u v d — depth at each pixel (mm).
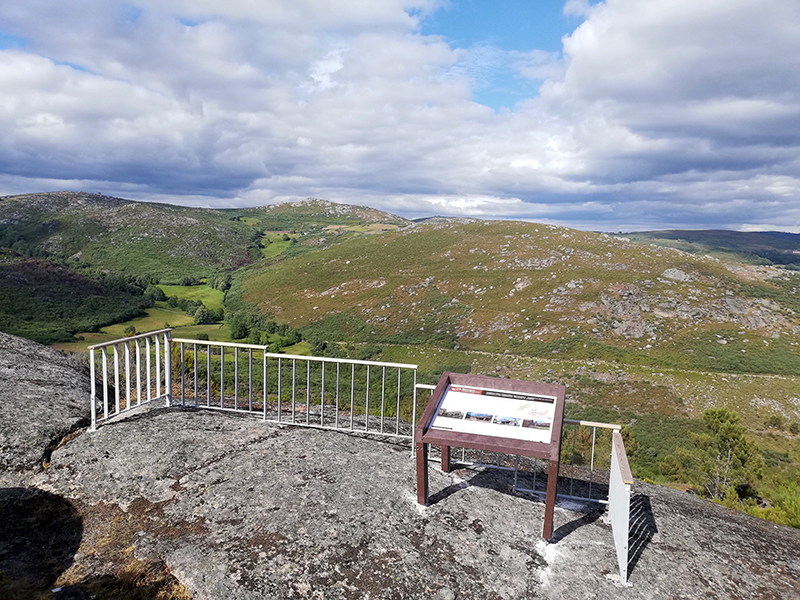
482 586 3875
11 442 5359
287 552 4031
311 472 5340
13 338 9562
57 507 4629
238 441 5977
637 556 4473
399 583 3797
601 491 6039
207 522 4414
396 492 5121
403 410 23844
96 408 6742
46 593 3479
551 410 4863
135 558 3951
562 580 4031
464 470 5945
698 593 4027
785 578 4375
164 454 5480
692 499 6340
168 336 7246
